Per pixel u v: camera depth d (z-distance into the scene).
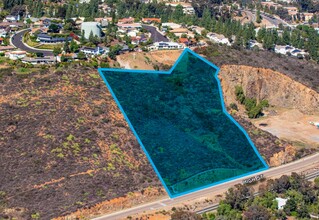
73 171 152.62
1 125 157.75
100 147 160.50
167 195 157.88
